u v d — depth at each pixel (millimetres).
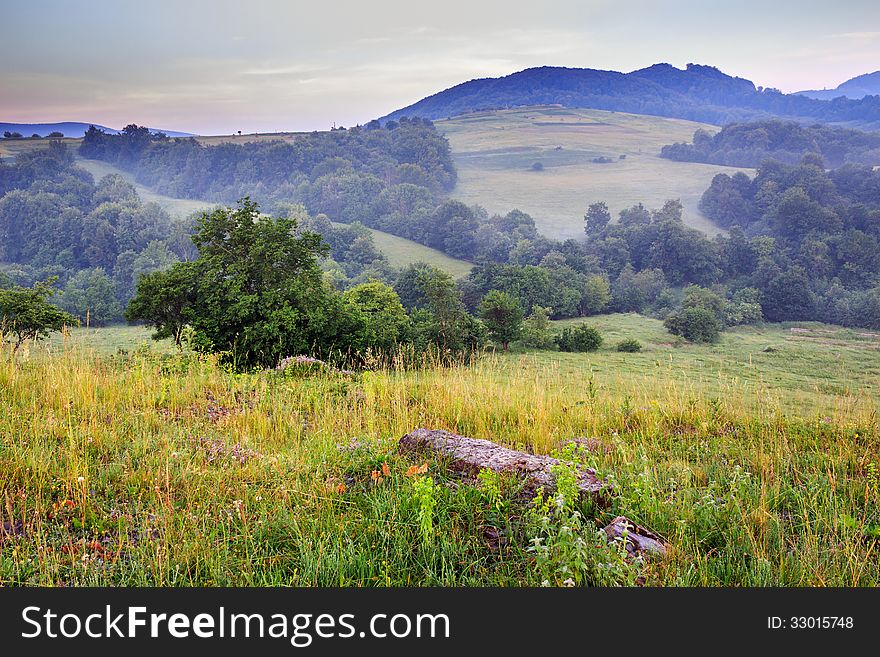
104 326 97250
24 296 31016
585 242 149250
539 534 4113
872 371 55375
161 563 3787
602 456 6332
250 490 4883
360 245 138500
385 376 10203
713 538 4434
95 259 149500
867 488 5090
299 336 27516
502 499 4734
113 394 7836
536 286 91375
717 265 127125
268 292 29141
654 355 60312
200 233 32219
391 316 44406
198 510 4426
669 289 117438
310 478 5227
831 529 4488
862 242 128125
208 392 8938
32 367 8953
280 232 31375
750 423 8016
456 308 50188
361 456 5840
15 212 175750
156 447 5871
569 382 11133
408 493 4648
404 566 3881
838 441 6988
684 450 6973
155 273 31484
